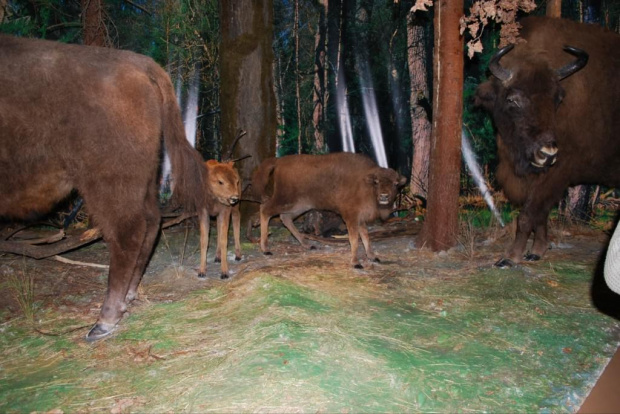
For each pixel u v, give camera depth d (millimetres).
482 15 5766
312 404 2912
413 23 7410
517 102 5629
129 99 4188
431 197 6531
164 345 3799
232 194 5371
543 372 3443
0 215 4344
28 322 4449
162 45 14703
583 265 5836
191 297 4863
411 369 3381
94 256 6637
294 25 18438
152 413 2922
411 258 6207
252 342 3633
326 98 18500
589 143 6055
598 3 10250
